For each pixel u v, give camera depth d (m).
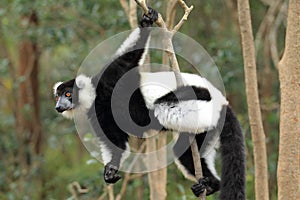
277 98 16.30
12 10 17.62
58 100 8.98
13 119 19.19
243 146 8.56
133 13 10.62
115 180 8.65
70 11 16.42
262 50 17.33
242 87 15.71
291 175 7.92
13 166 18.33
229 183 8.30
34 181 18.44
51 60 21.23
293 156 7.91
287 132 7.95
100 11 16.00
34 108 19.98
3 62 19.28
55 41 16.72
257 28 17.88
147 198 14.02
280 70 8.09
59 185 18.03
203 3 17.73
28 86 19.89
